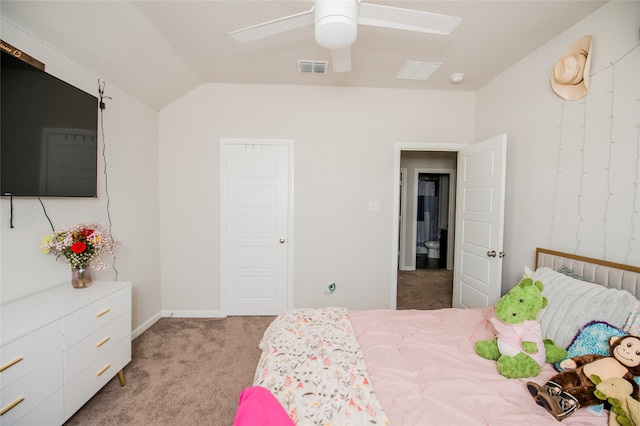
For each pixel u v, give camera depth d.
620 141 1.61
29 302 1.52
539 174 2.18
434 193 6.87
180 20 1.91
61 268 1.82
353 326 1.65
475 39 2.09
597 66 1.74
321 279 3.10
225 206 3.01
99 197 2.14
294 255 3.07
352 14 1.24
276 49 2.28
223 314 3.05
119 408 1.67
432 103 3.07
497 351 1.34
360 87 3.03
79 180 1.83
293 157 3.02
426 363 1.29
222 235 3.02
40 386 1.28
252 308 3.08
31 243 1.63
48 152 1.61
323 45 1.38
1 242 1.49
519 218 2.38
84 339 1.51
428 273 5.02
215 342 2.47
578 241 1.86
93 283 1.87
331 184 3.06
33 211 1.64
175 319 2.96
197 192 2.98
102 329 1.65
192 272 3.02
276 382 1.11
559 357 1.25
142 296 2.68
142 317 2.68
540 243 2.16
